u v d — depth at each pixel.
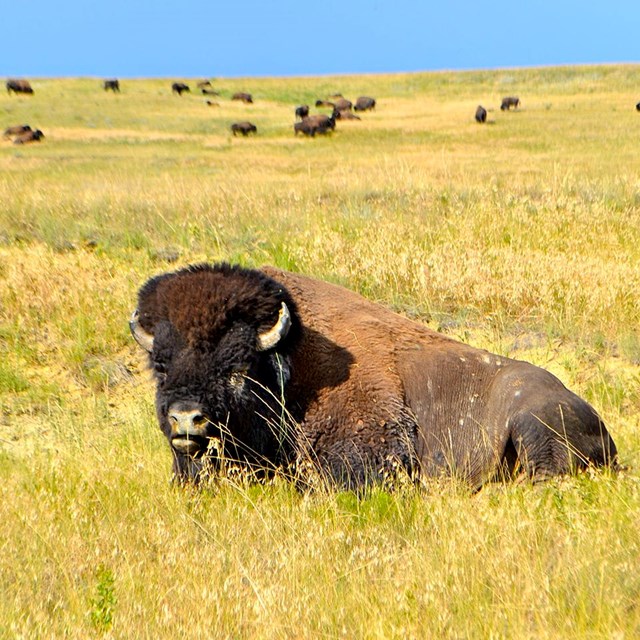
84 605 15.14
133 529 18.45
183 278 20.81
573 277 36.53
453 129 168.38
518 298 34.78
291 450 21.53
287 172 96.19
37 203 49.81
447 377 23.23
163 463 23.12
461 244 41.22
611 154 111.81
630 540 16.50
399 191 56.22
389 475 21.48
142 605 15.11
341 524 18.88
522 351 31.83
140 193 55.69
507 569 15.50
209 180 78.50
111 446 24.31
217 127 192.75
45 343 32.47
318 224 44.91
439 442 22.61
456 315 34.44
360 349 22.92
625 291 35.69
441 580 15.21
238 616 14.73
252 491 20.66
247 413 20.45
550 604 14.44
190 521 18.83
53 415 28.09
